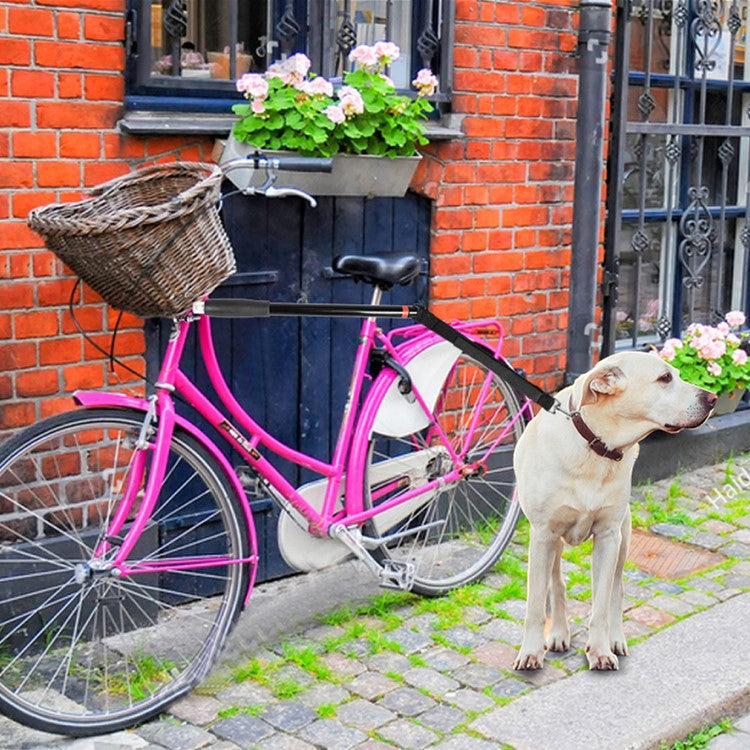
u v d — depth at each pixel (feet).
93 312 12.98
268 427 14.92
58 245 10.48
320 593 14.74
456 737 11.31
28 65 12.16
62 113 12.46
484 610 14.32
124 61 12.92
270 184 12.00
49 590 12.84
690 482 19.35
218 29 13.91
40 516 12.52
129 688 11.94
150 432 11.60
